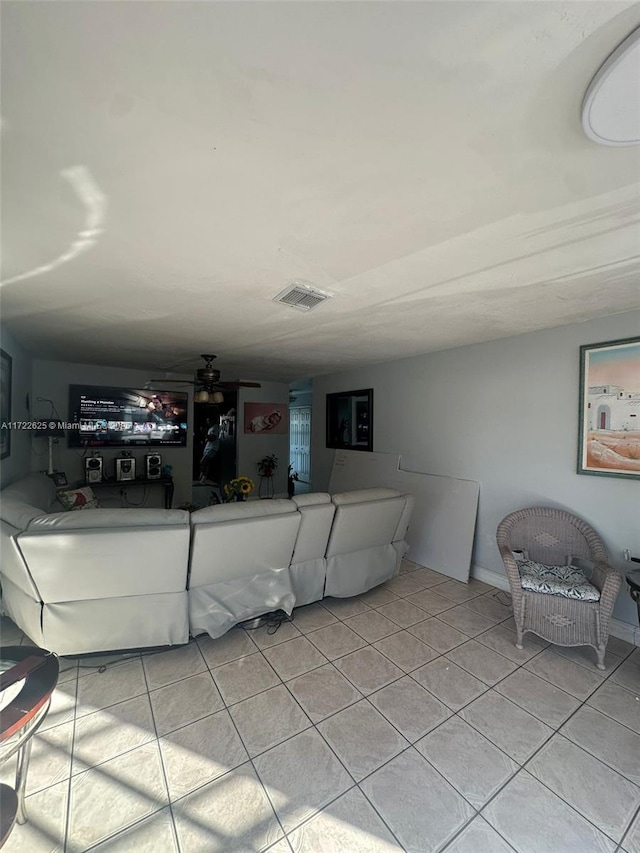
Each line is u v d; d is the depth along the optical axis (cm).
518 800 150
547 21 70
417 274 198
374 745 174
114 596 218
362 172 117
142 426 563
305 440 909
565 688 215
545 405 316
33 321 293
